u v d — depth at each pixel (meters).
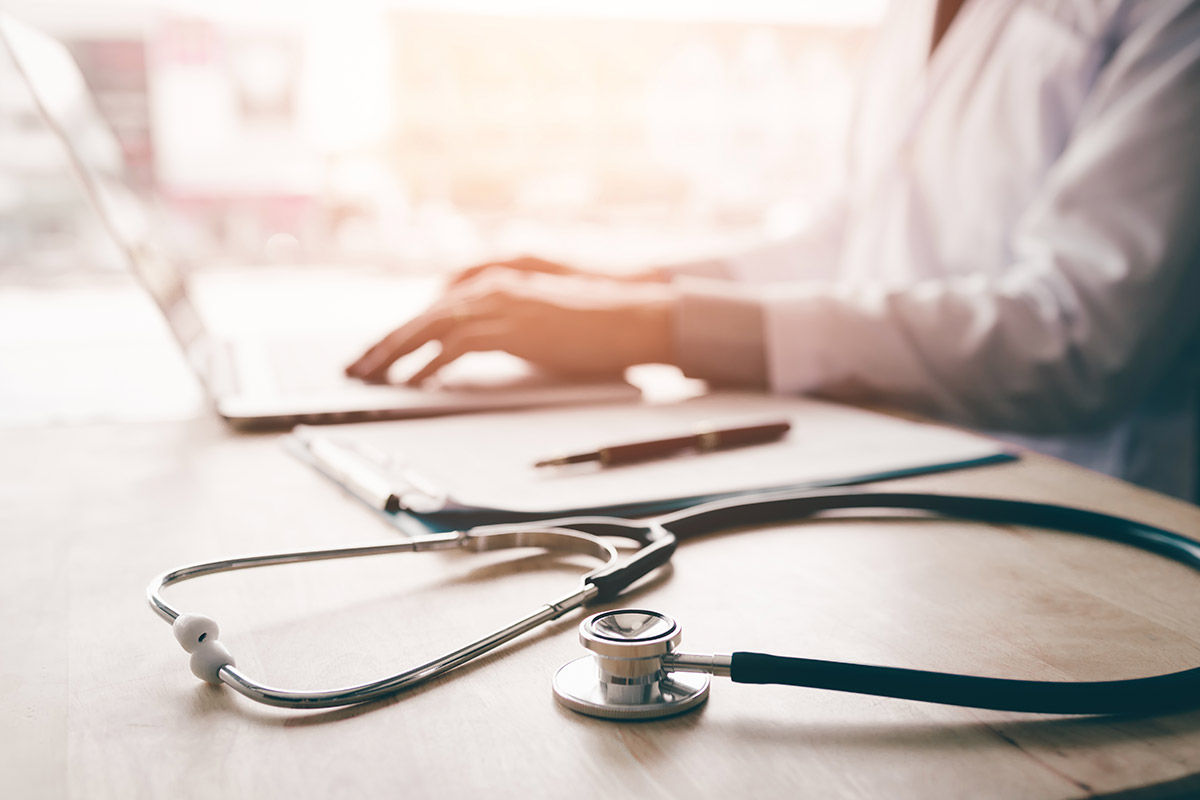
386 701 0.28
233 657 0.31
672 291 0.89
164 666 0.31
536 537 0.42
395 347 0.85
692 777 0.24
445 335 0.85
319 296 2.56
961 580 0.38
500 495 0.50
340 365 0.95
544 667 0.31
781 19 3.18
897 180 1.26
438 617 0.35
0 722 0.27
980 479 0.54
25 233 2.05
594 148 3.21
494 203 3.16
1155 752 0.25
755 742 0.26
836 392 0.84
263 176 3.22
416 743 0.26
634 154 3.24
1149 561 0.41
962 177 1.19
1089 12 1.11
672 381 0.90
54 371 0.94
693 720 0.27
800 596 0.37
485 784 0.24
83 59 3.13
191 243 3.11
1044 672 0.30
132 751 0.26
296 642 0.33
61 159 0.68
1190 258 0.89
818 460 0.58
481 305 0.86
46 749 0.26
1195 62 0.91
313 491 0.53
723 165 3.29
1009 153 1.15
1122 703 0.27
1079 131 1.07
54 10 3.09
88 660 0.32
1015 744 0.26
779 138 3.28
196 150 3.18
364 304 2.36
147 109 3.20
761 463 0.57
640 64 3.21
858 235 1.28
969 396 0.85
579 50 3.11
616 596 0.36
